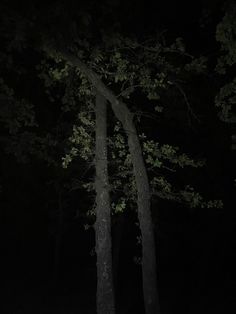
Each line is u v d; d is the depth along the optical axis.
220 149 21.62
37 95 19.38
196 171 22.39
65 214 28.86
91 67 14.01
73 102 15.62
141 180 14.02
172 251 32.75
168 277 31.02
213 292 26.05
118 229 25.67
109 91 13.62
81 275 32.09
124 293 27.80
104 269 13.98
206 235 26.88
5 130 18.56
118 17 13.98
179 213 27.31
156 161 14.75
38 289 28.12
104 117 14.31
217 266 27.91
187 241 29.98
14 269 33.03
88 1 12.65
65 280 30.59
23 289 27.91
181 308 23.59
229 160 22.14
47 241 38.03
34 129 19.86
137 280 30.97
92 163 14.51
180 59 15.51
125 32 14.31
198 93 17.38
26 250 37.44
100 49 13.80
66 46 12.62
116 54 13.95
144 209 14.04
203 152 21.66
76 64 13.09
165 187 15.03
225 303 23.81
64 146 18.30
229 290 25.92
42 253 37.41
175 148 14.86
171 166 22.12
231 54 11.39
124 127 14.01
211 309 23.17
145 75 14.28
